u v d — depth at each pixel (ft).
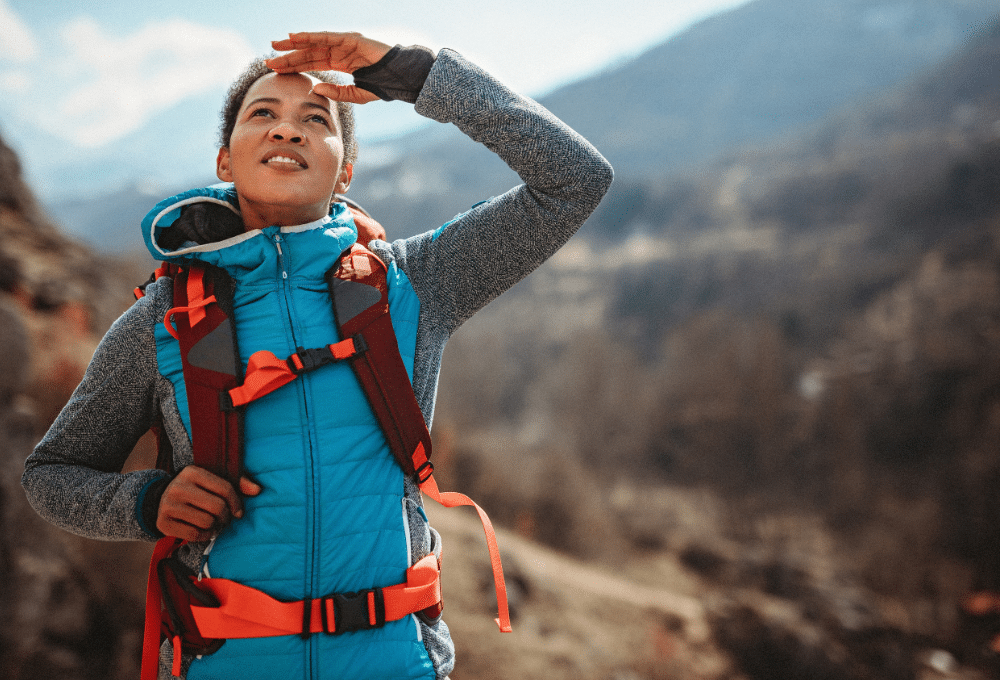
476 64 4.66
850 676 51.85
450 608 40.86
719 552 93.30
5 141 50.37
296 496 3.83
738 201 411.34
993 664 63.41
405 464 4.11
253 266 4.22
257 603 3.66
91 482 4.09
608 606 50.67
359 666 3.67
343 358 4.07
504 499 80.18
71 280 45.34
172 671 3.88
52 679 18.35
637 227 435.12
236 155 4.39
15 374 19.98
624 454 159.22
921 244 264.31
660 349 283.38
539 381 221.46
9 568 18.28
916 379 148.56
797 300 261.03
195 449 3.86
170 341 4.17
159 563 4.02
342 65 4.55
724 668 49.03
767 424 142.10
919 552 86.63
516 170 4.65
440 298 4.73
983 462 103.86
